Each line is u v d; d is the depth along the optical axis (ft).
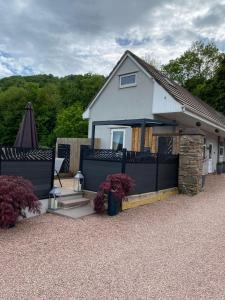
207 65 128.47
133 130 45.14
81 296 11.71
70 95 142.61
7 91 143.13
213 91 104.94
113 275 13.69
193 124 52.54
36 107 136.26
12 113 135.95
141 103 44.73
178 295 12.18
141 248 17.37
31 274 13.29
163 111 41.57
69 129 110.93
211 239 19.52
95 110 52.03
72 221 21.67
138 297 11.89
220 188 40.19
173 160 34.86
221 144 73.15
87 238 18.51
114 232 19.98
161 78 47.83
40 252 15.83
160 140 43.01
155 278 13.58
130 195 26.89
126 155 26.45
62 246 16.90
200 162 35.70
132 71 46.09
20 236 17.90
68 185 32.01
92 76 149.69
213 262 15.69
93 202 24.93
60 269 13.99
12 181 19.13
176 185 35.73
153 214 25.39
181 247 17.83
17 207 18.67
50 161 23.82
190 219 24.38
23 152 21.63
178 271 14.43
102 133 50.21
